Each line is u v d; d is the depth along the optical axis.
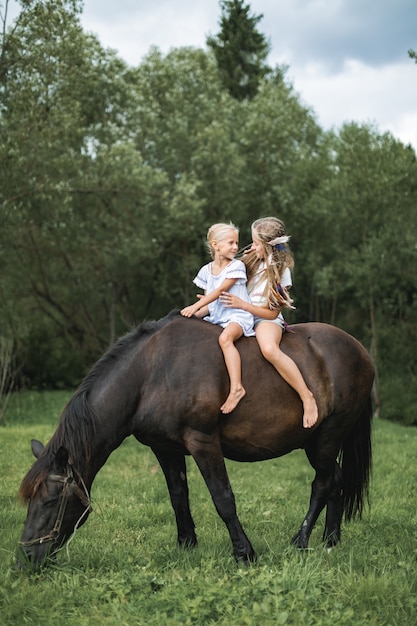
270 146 20.86
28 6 14.05
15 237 17.80
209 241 4.89
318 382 4.84
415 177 18.34
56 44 14.55
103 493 7.37
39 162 15.27
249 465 9.51
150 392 4.55
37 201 16.94
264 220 4.95
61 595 4.02
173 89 21.31
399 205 18.67
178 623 3.58
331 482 5.14
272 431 4.68
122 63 19.81
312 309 22.80
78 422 4.39
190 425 4.48
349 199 18.61
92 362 22.34
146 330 4.76
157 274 22.08
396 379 19.25
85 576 4.30
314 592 3.92
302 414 4.75
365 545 5.11
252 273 4.95
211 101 21.19
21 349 19.16
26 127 14.72
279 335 4.78
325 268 19.62
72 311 22.75
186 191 17.95
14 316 19.03
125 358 4.64
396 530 5.68
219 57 30.92
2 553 4.79
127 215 19.12
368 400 5.29
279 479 8.46
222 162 19.39
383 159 18.08
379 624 3.63
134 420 4.60
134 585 4.11
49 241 19.36
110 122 19.12
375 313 20.53
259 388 4.62
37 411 15.80
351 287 20.59
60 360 20.41
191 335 4.65
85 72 17.52
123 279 21.61
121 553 4.85
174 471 5.02
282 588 3.93
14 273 20.14
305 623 3.58
